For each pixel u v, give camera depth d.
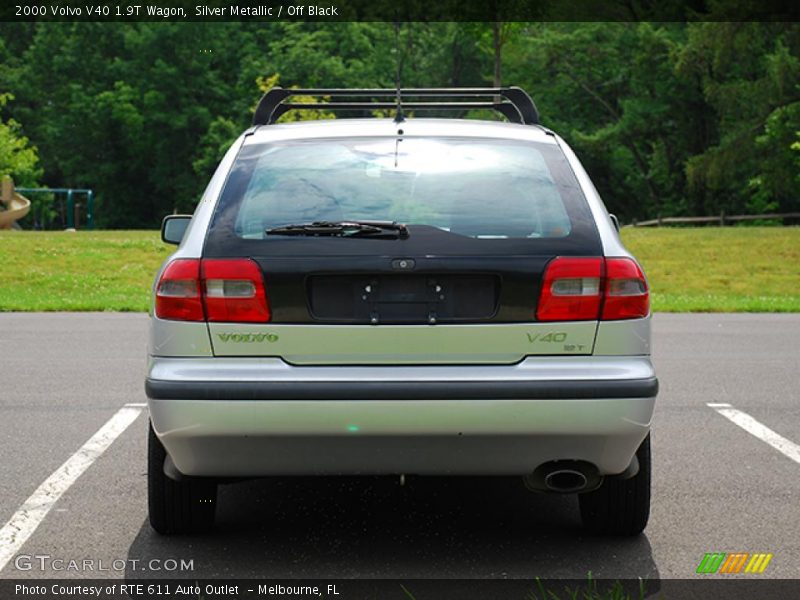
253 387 4.23
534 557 4.68
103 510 5.39
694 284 26.47
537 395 4.23
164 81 75.00
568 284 4.35
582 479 4.46
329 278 4.34
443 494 5.75
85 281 24.70
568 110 71.19
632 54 67.38
